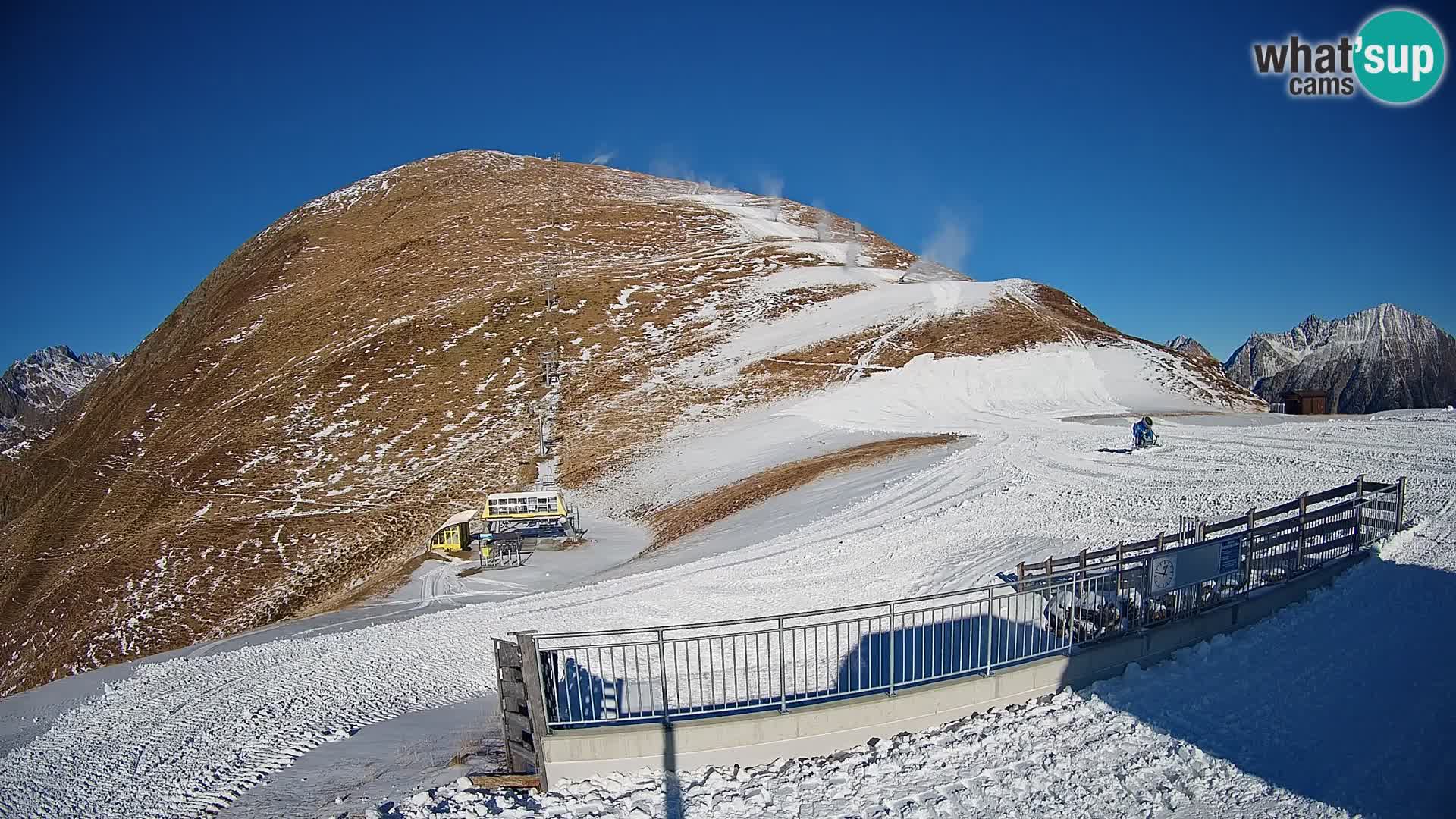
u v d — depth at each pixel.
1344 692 9.35
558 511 41.94
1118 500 23.19
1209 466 26.84
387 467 58.41
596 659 15.81
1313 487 21.52
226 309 96.12
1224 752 8.25
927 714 10.02
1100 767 8.28
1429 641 10.58
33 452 86.12
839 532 25.22
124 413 79.38
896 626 14.91
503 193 122.56
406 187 126.44
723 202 129.25
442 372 70.62
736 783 8.93
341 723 15.30
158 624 42.78
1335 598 12.65
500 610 23.72
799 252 97.94
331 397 68.75
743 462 47.69
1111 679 10.80
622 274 89.19
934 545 21.38
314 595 43.47
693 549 29.95
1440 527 16.11
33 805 12.81
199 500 56.78
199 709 17.78
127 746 15.51
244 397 72.62
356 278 95.69
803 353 67.50
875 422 51.06
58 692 24.77
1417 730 8.23
